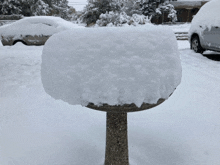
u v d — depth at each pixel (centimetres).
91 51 134
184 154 220
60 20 783
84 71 132
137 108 139
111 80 127
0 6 2411
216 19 648
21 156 216
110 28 140
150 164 207
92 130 269
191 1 3081
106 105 133
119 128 175
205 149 227
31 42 777
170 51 141
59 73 140
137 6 2667
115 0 1877
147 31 138
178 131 264
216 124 279
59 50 145
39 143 238
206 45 691
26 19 794
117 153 179
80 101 136
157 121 292
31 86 427
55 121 292
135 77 128
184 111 321
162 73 134
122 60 129
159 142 241
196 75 496
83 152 225
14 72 500
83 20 1908
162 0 2886
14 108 332
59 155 219
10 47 748
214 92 392
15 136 252
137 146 235
